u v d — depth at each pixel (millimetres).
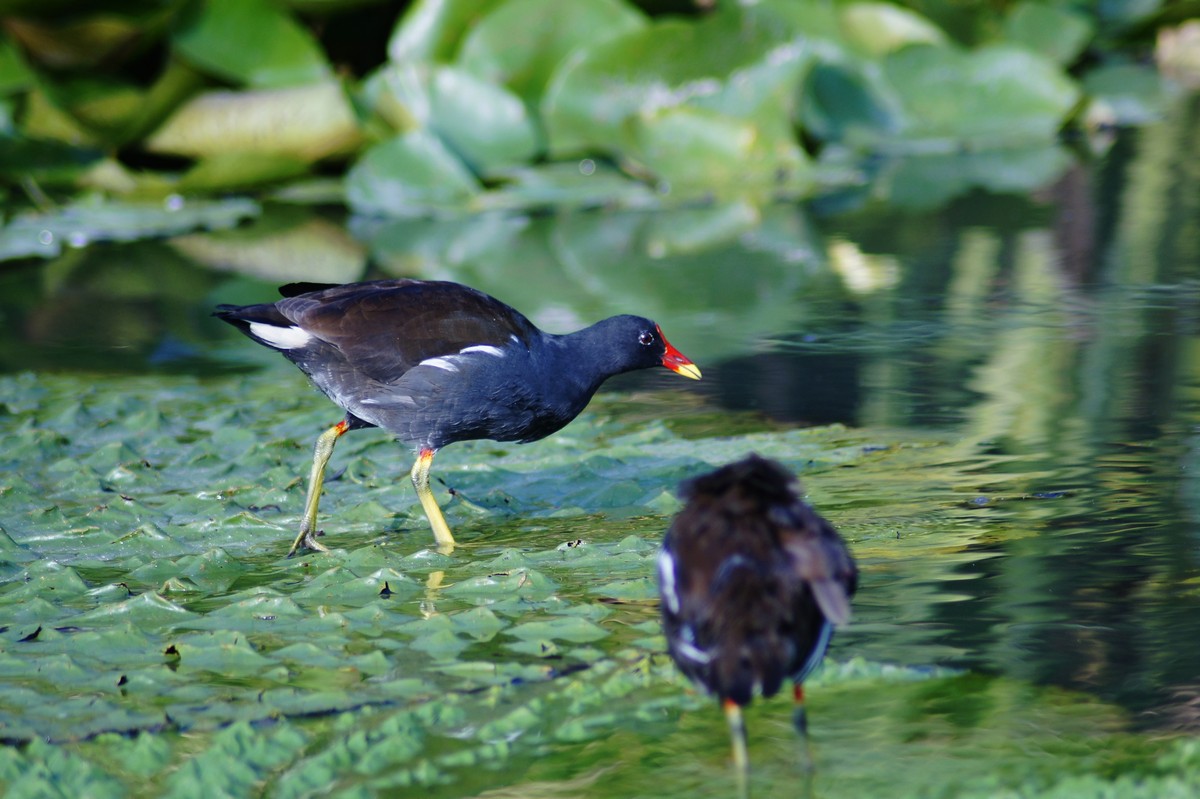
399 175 20109
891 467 10352
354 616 8062
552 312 15141
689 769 6250
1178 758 6102
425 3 21812
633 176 21375
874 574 8328
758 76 21156
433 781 6219
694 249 18125
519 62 21766
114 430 12117
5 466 11172
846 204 20125
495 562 8938
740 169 21031
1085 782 5949
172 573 8984
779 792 6023
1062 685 6840
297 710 6891
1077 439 10680
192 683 7223
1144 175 20406
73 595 8555
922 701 6746
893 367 12938
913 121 23844
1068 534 8805
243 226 20672
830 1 24078
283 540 9680
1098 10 28969
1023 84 23688
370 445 11672
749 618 5598
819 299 15469
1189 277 15305
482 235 19578
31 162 20000
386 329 9625
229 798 6098
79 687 7207
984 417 11391
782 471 6145
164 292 17078
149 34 20391
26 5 19750
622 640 7613
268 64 20797
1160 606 7672
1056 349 13102
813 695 6863
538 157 21547
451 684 7145
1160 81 27750
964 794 5934
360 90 21062
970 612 7723
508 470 11000
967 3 25484
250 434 11922
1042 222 18250
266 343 9859
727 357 13617
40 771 6254
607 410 12398
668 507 9961
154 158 21562
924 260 16859
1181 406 11281
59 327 15648
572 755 6410
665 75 21375
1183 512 9070
